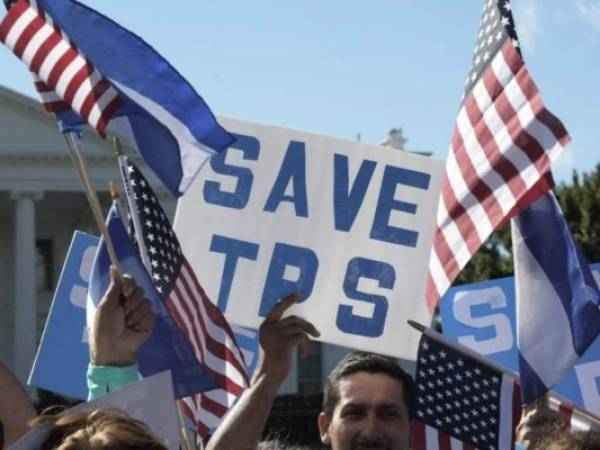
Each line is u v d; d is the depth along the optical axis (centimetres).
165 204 5247
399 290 725
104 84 596
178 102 598
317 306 726
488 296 838
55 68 595
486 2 684
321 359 6388
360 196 729
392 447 583
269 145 731
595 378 813
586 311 665
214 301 723
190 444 684
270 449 664
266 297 724
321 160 731
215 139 599
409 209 729
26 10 597
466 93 687
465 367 706
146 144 606
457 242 679
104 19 595
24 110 6072
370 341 722
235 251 725
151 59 596
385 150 731
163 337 610
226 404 688
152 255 664
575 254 669
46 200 6238
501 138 666
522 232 677
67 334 813
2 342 6450
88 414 392
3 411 504
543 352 670
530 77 661
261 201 728
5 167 6041
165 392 481
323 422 604
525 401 671
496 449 702
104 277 638
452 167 684
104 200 5925
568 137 652
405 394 590
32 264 6075
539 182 652
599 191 4906
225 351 684
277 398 4925
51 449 386
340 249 728
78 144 591
